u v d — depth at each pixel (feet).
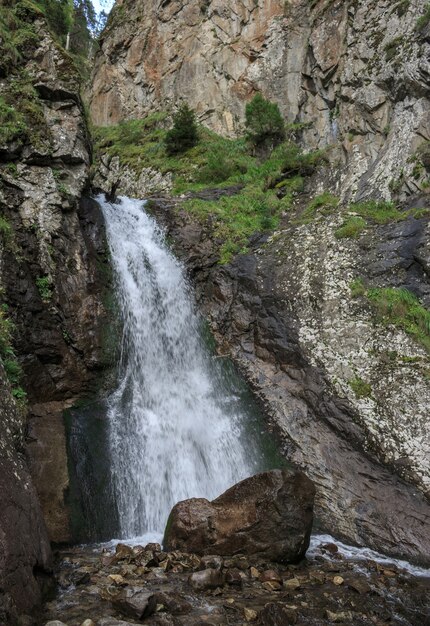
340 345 33.53
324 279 37.37
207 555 20.84
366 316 34.17
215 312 40.81
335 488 27.45
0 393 19.92
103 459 27.66
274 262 40.88
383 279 35.91
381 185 43.52
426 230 36.27
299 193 50.70
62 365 30.71
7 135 33.35
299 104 65.77
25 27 39.17
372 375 31.24
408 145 43.11
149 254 41.96
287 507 21.63
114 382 32.76
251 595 18.03
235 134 74.38
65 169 36.73
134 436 30.07
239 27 79.36
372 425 29.07
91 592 17.44
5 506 16.10
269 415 32.32
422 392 29.19
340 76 58.13
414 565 22.86
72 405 29.96
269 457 30.19
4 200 31.86
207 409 34.17
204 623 15.66
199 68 82.33
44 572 17.39
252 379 35.14
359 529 25.27
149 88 90.02
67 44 87.40
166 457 30.14
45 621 15.24
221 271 42.47
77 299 33.32
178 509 22.77
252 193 51.08
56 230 33.60
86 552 21.91
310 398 32.09
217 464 31.22
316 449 29.58
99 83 98.22
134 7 97.66
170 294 40.81
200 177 60.08
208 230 45.50
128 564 20.06
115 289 36.88
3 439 18.37
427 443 27.20
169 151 71.10
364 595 18.72
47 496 23.43
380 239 38.22
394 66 48.03
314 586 19.26
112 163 77.51
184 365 37.40
